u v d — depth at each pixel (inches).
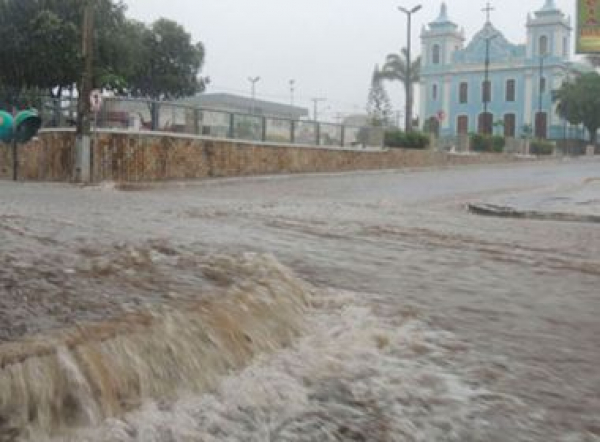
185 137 1114.7
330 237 431.2
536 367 181.6
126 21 1707.7
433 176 1310.3
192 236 379.9
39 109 1159.0
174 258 269.4
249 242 379.2
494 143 2134.6
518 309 249.6
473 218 612.7
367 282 285.0
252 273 239.6
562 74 3016.7
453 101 3203.7
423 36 3240.7
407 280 294.2
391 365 173.6
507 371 176.7
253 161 1237.7
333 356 176.7
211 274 234.2
